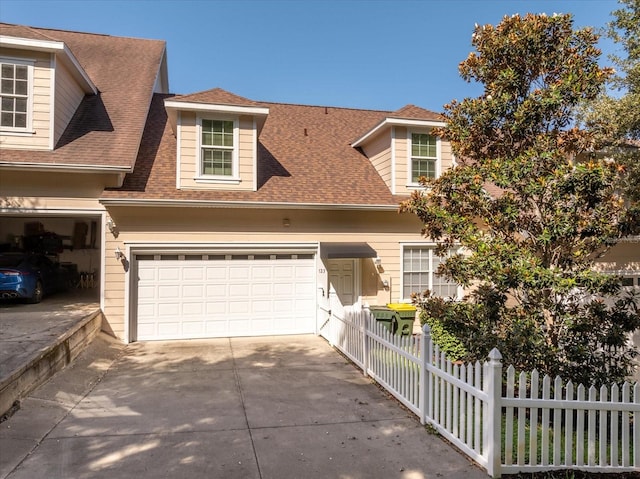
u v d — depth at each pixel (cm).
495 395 454
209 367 858
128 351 983
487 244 614
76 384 717
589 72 644
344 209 1180
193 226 1103
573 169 575
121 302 1061
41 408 597
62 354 764
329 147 1481
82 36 1653
